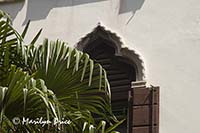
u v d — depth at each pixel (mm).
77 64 9508
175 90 12070
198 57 12273
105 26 13164
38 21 13859
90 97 9953
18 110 8734
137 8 13148
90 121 9375
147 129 11820
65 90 9758
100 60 13000
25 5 14164
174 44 12547
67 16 13672
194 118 11727
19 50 9711
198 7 12742
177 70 12266
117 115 12438
